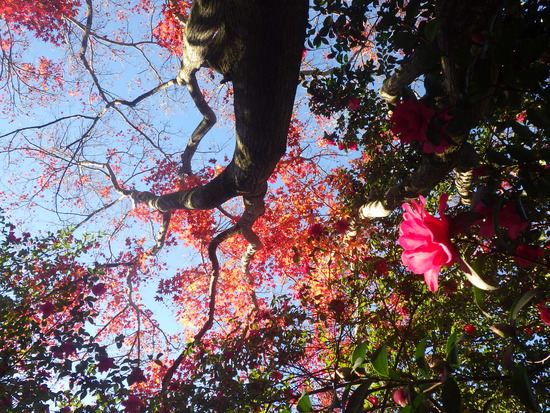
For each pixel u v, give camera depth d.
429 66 1.58
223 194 6.24
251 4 3.51
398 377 1.13
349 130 5.61
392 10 3.86
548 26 1.53
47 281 4.95
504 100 1.51
